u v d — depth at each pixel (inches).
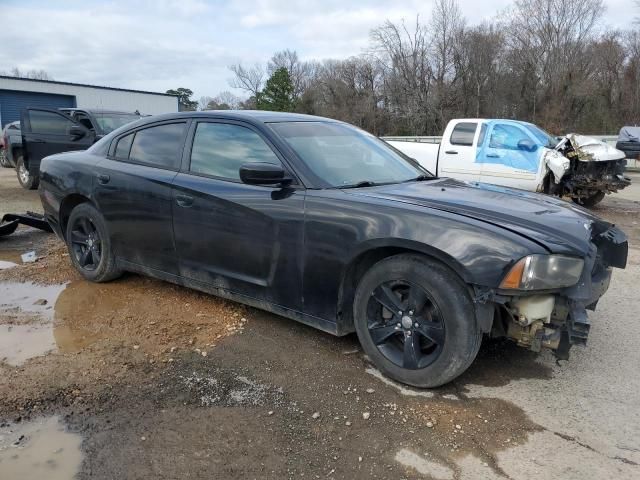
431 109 1760.6
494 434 105.7
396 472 94.7
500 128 400.8
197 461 96.8
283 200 134.1
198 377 126.3
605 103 1654.8
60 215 196.2
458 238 110.0
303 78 2566.4
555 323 112.1
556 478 93.3
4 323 156.8
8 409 112.0
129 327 153.6
